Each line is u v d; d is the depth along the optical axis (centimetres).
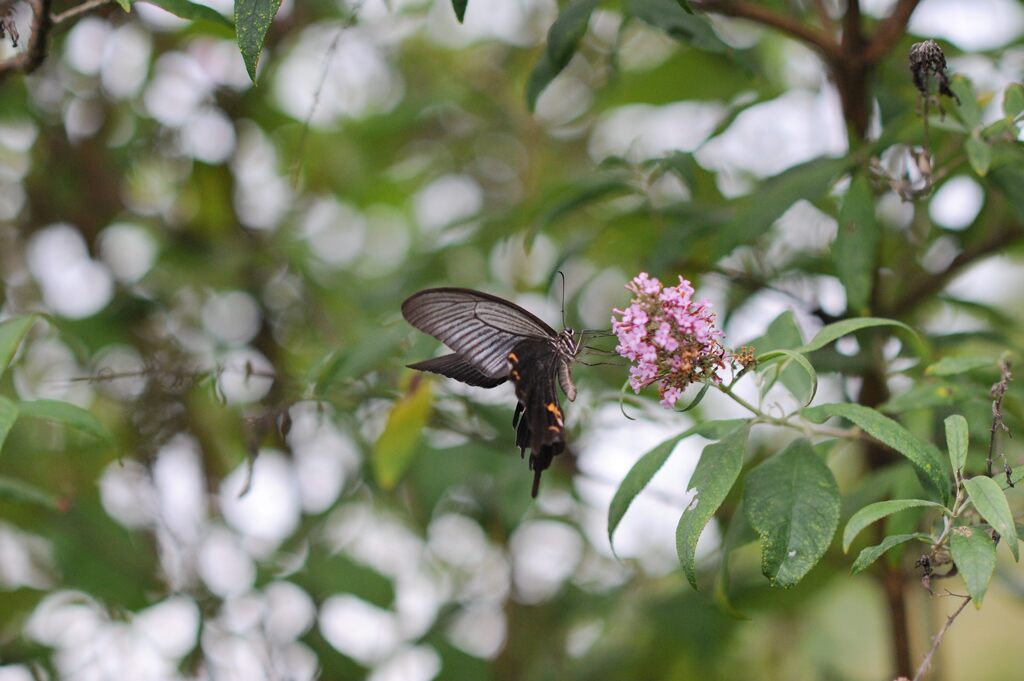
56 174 230
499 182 258
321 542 223
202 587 221
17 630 221
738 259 220
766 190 206
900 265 217
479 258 229
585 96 248
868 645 237
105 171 231
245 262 229
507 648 227
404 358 206
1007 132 202
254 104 231
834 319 212
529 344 196
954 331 213
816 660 232
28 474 222
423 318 195
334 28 230
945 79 200
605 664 226
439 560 228
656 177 213
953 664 304
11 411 196
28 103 228
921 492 201
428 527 221
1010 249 216
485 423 217
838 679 231
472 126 256
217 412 222
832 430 198
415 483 221
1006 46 218
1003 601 264
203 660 219
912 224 217
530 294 229
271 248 229
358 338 214
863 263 203
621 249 221
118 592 219
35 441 223
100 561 219
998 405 193
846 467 225
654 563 227
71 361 225
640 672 226
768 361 197
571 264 228
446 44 256
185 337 228
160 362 217
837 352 209
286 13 228
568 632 230
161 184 238
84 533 220
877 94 212
